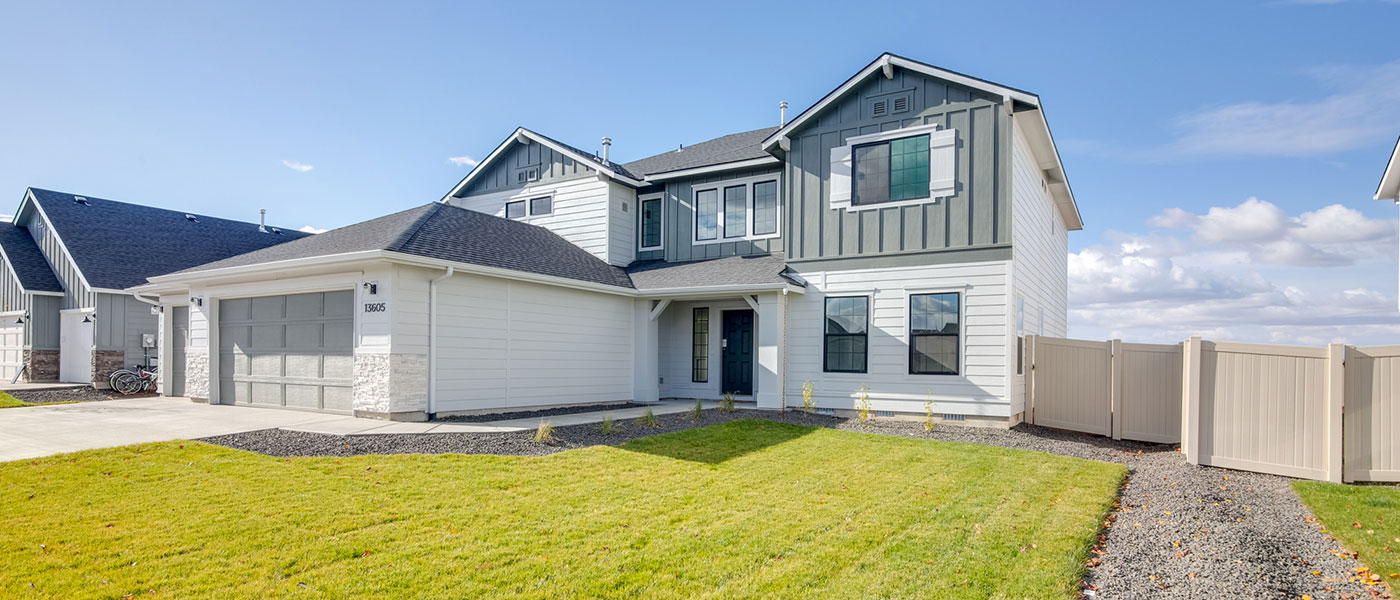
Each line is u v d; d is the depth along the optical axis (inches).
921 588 170.2
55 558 175.9
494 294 477.1
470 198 763.4
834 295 532.1
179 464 287.4
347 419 418.6
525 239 585.6
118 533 196.2
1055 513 245.8
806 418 489.1
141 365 784.3
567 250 621.9
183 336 637.9
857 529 219.9
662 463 315.9
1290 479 337.7
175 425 390.9
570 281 519.5
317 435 355.6
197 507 224.5
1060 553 199.6
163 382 634.2
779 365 533.6
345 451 318.0
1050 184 671.1
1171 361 437.4
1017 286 490.6
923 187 502.6
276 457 303.9
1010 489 281.9
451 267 433.7
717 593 164.6
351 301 445.1
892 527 223.1
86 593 154.6
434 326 435.5
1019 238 500.7
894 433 433.1
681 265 637.3
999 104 478.6
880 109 522.0
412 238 446.0
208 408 492.4
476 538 201.5
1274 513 261.9
